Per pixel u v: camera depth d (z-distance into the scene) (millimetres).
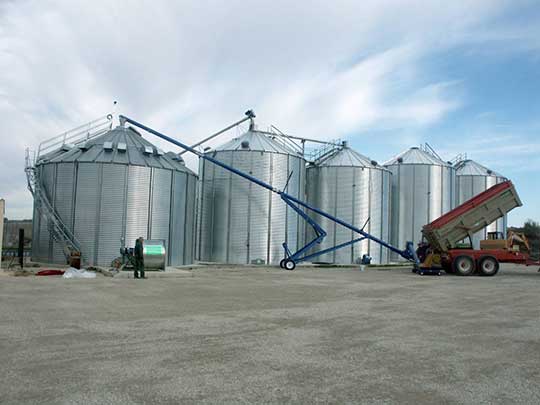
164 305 15773
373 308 15859
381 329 12297
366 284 24188
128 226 32000
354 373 8477
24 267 29844
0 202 27984
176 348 9984
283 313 14508
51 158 33719
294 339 11008
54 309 14562
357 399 7184
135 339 10727
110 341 10500
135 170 32406
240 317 13688
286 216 39625
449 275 31453
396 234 48094
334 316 14141
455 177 51531
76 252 30078
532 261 31469
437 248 32375
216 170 39938
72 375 8062
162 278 25750
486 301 18078
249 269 34562
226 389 7508
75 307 15023
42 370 8312
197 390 7434
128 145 34188
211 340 10758
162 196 33406
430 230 31891
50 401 6844
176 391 7371
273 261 38812
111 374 8156
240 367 8711
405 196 48188
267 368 8680
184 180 35250
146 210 32594
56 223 31000
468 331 12234
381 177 44406
